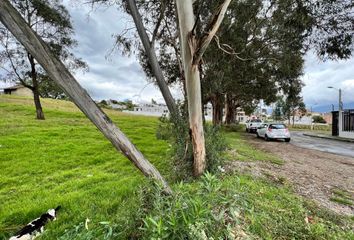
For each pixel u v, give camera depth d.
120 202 4.07
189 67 4.53
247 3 8.12
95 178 5.75
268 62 11.84
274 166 7.60
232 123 32.53
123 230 2.62
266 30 8.89
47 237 3.05
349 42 6.63
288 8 7.12
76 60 18.69
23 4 16.42
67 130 14.27
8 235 3.28
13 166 6.86
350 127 21.98
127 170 6.57
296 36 7.81
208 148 5.74
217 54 9.59
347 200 4.79
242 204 2.65
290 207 3.79
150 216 2.25
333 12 6.29
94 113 3.37
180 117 6.79
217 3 6.05
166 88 7.45
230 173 5.70
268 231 2.93
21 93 52.84
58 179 5.83
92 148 9.44
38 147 9.38
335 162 9.08
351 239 3.01
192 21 4.23
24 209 3.93
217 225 2.29
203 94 10.90
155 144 10.64
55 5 17.19
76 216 3.64
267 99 19.67
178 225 1.98
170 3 7.74
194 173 5.23
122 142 3.57
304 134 27.94
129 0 6.85
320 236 2.96
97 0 7.81
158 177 3.66
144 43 7.18
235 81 13.27
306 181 6.00
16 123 16.67
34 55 2.95
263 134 19.11
